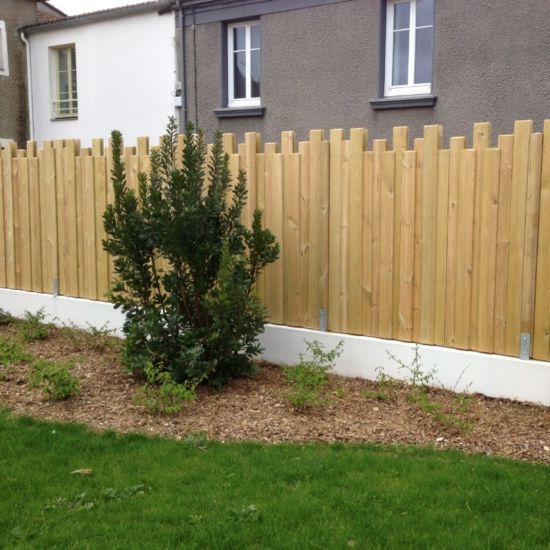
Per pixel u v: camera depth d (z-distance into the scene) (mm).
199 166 5730
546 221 5039
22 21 17578
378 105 10820
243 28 12812
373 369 5941
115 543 3312
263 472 4094
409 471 4086
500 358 5297
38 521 3551
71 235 8062
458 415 4980
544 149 4996
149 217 5633
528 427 4793
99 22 15320
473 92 9938
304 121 11781
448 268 5516
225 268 5383
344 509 3619
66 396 5570
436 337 5633
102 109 15633
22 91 17734
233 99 13047
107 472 4156
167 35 14062
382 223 5824
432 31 10461
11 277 8812
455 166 5395
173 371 5633
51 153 8109
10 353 6562
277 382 5914
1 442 4656
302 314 6367
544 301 5109
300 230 6285
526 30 9422
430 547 3229
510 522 3453
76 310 8039
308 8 11469
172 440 4688
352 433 4793
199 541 3326
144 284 5832
